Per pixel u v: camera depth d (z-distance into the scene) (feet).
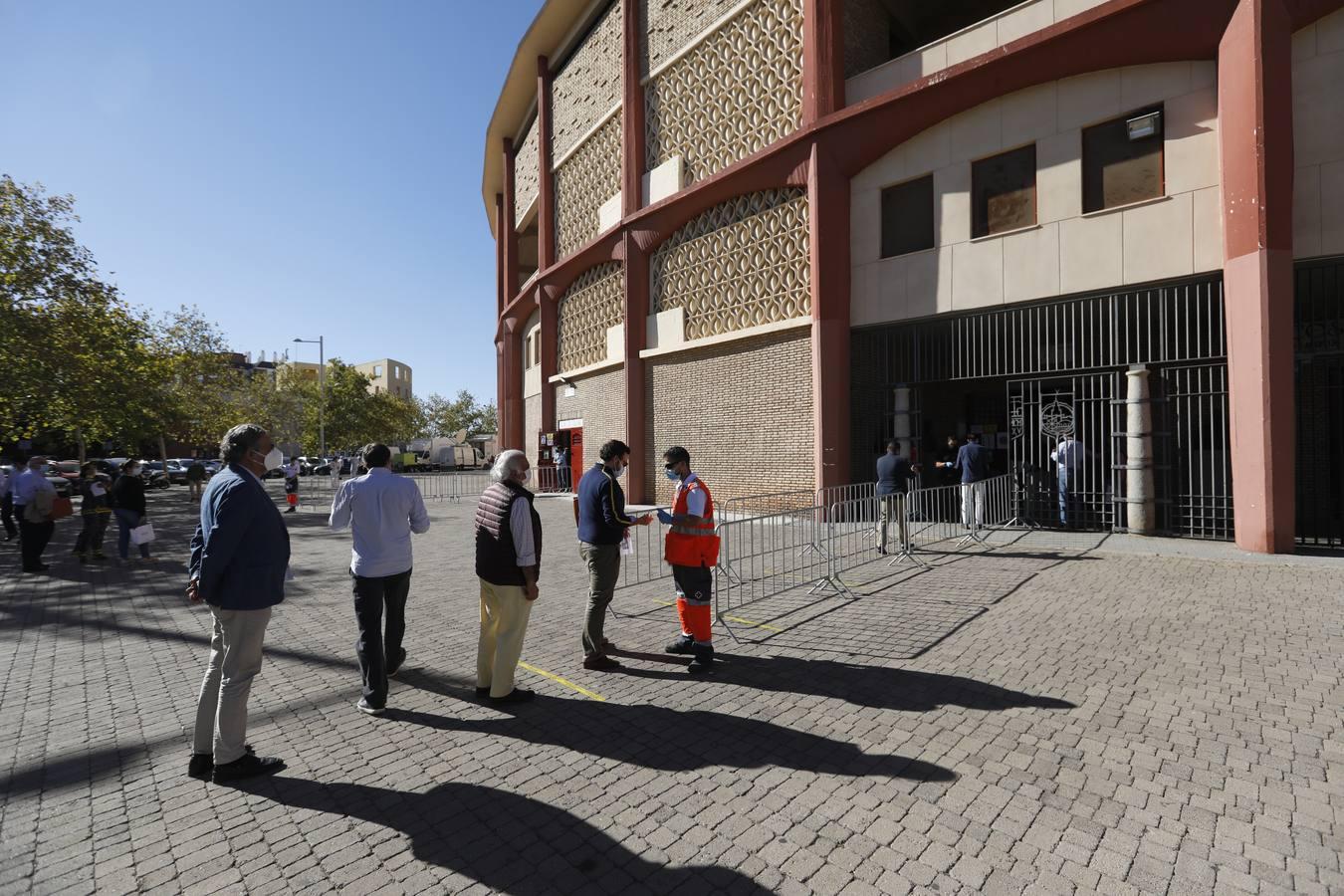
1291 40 27.43
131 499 35.17
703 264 51.85
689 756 11.46
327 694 14.85
